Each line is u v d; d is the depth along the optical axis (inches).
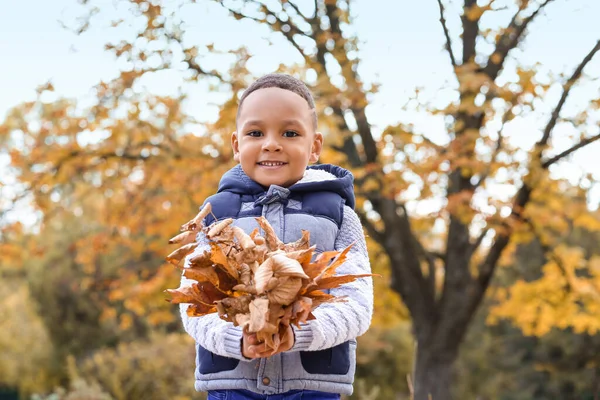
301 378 67.6
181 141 304.5
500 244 305.1
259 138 71.3
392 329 575.2
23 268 640.4
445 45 290.4
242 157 72.2
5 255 348.5
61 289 614.5
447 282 315.6
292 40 270.8
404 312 367.2
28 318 652.7
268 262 53.5
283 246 57.4
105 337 618.2
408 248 311.4
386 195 265.6
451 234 318.0
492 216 271.7
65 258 616.1
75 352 614.2
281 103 70.7
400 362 564.7
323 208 71.9
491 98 268.4
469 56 304.2
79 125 298.0
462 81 249.1
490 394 651.5
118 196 335.3
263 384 67.1
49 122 305.1
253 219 70.3
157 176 310.3
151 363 489.1
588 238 625.9
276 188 70.9
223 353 64.4
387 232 306.5
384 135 263.3
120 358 504.1
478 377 671.1
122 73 269.1
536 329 366.0
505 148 269.4
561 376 653.3
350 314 66.8
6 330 640.4
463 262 316.2
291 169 71.4
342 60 260.1
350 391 70.1
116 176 311.1
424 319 315.9
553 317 354.9
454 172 302.5
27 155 309.9
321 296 56.4
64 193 368.8
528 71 246.1
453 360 315.3
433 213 269.7
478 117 293.3
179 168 293.3
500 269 668.1
